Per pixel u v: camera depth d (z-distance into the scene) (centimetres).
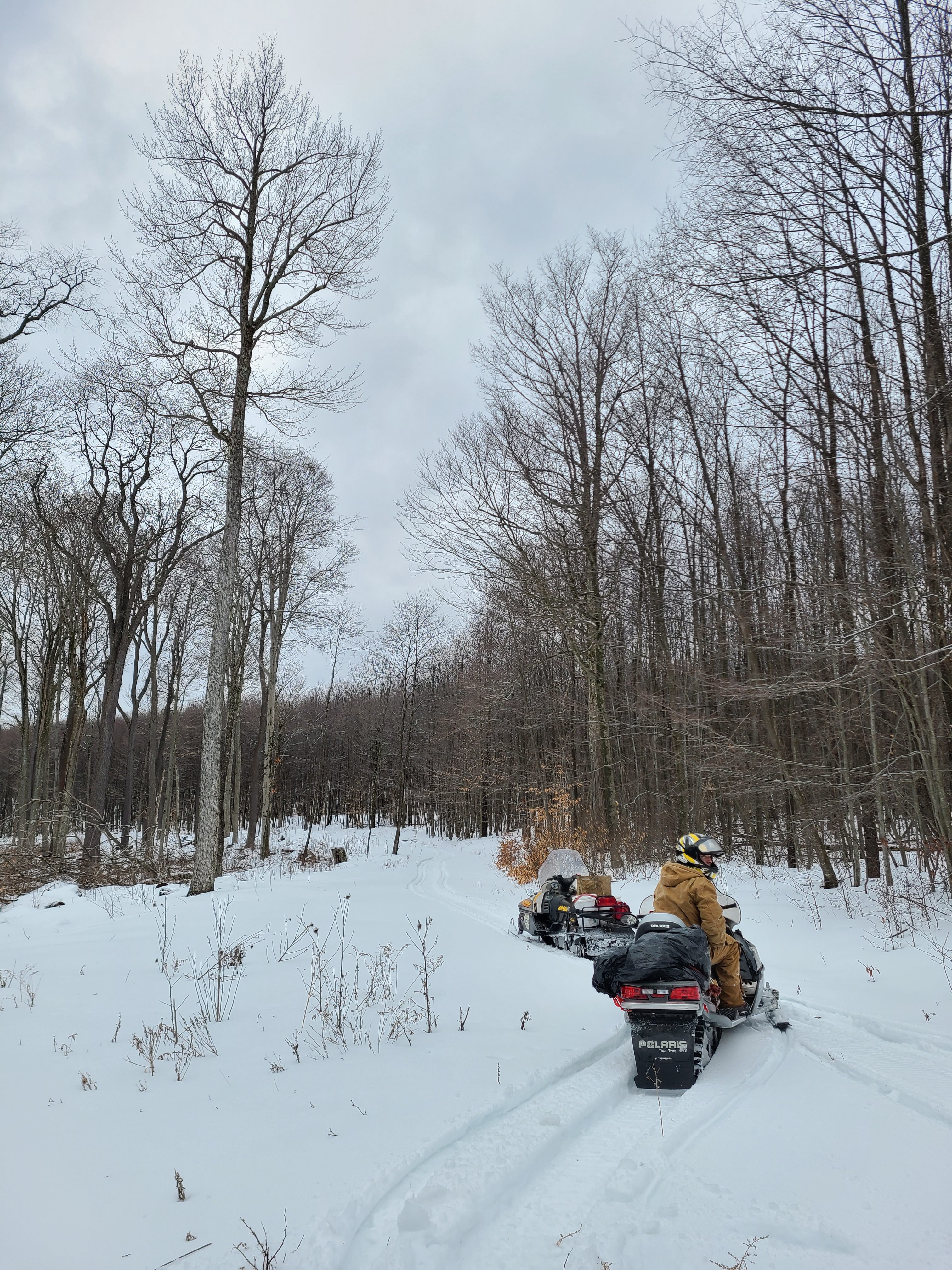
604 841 1911
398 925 1035
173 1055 496
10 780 5762
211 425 1742
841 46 817
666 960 466
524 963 828
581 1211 303
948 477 930
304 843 4066
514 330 1997
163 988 687
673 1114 410
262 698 3719
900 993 653
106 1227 282
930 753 1007
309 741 6359
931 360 933
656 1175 332
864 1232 282
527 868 1894
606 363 1978
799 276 882
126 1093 426
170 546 2508
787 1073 474
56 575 2788
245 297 1781
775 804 1599
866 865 1427
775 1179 327
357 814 5872
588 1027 575
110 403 2219
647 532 1980
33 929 1244
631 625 2192
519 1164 336
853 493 1095
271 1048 511
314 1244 268
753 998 580
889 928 917
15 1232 278
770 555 1730
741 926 1055
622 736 2209
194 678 4303
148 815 3419
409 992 670
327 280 1825
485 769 3300
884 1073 462
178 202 1728
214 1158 341
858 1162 341
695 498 1859
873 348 1042
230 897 1406
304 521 3397
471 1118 385
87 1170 329
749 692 1116
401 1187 317
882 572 988
